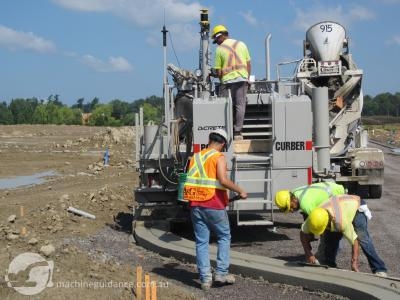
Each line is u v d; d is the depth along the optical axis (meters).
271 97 9.63
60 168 24.41
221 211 6.82
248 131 10.41
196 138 9.48
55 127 65.81
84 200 12.95
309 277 6.71
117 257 8.51
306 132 9.54
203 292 6.74
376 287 6.24
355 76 15.12
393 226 11.00
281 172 9.53
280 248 9.25
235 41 10.11
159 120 10.96
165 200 10.38
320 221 6.63
